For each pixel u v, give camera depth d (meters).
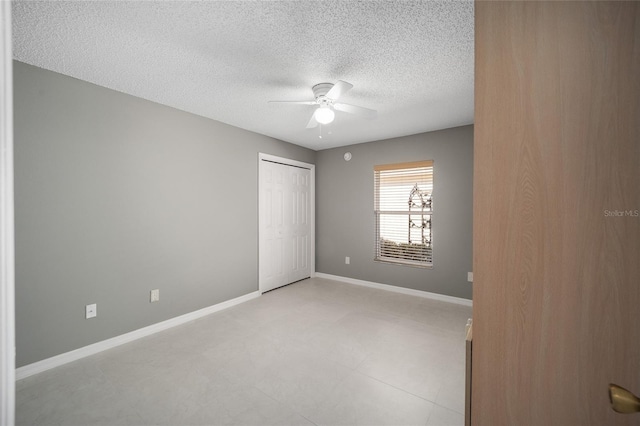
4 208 0.61
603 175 0.80
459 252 3.65
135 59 2.04
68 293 2.28
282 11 1.55
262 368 2.15
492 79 0.93
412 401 1.79
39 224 2.15
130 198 2.65
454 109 3.02
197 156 3.20
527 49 0.88
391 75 2.27
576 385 0.84
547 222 0.86
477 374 0.98
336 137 4.18
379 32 1.73
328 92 2.17
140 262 2.72
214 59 2.04
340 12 1.55
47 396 1.83
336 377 2.03
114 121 2.54
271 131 3.86
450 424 1.60
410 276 4.04
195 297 3.18
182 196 3.06
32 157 2.11
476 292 0.97
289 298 3.85
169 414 1.67
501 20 0.92
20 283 2.07
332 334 2.73
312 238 5.00
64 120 2.26
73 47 1.89
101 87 2.46
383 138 4.22
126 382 1.98
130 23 1.64
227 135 3.52
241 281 3.71
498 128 0.92
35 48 1.90
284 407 1.73
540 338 0.88
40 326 2.15
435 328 2.87
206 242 3.29
